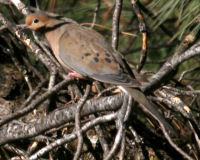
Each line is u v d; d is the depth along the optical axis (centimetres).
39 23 1176
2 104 1130
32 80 1178
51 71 1064
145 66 1478
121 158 893
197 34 1071
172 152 1138
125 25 1523
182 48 1034
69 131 1091
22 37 1093
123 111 934
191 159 907
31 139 1059
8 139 999
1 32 1188
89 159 1091
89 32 1139
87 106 976
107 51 1077
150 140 1138
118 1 1075
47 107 1112
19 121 1014
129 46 1470
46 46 1245
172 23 1534
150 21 1350
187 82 1405
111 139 1119
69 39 1127
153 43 1515
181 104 1064
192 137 1140
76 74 1098
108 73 1039
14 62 1173
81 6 1522
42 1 1435
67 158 1080
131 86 971
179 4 1062
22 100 1153
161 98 1071
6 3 1244
